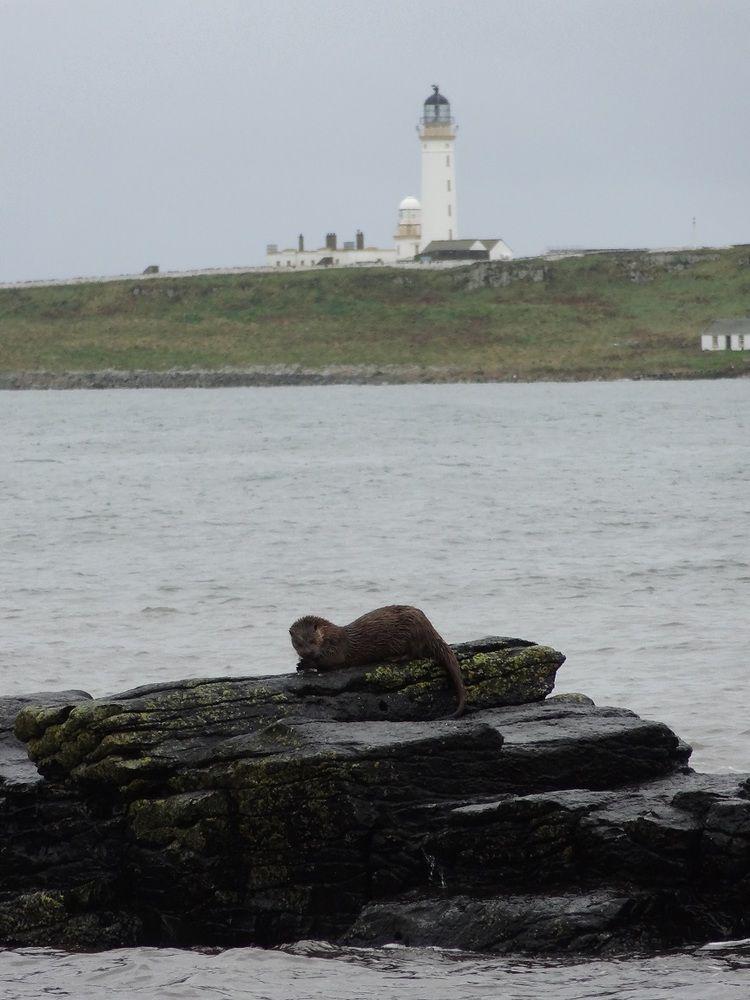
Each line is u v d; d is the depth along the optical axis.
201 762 43.81
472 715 49.62
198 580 121.38
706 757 61.66
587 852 40.19
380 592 113.81
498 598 109.69
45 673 84.06
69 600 111.31
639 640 91.19
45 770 45.88
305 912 42.00
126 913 43.38
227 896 42.50
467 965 37.06
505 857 40.97
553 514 168.12
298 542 146.62
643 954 37.41
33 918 43.03
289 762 42.34
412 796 43.09
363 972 36.94
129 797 44.19
